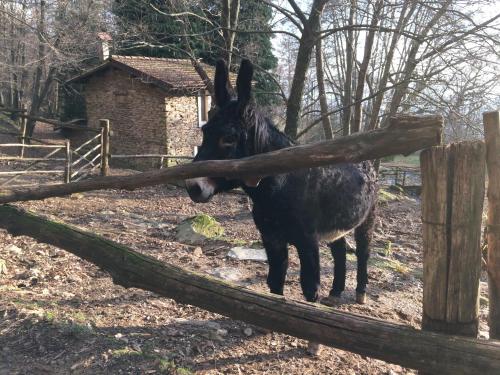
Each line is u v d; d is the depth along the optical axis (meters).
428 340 1.99
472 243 2.00
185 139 17.58
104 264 2.88
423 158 2.04
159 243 7.21
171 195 12.30
